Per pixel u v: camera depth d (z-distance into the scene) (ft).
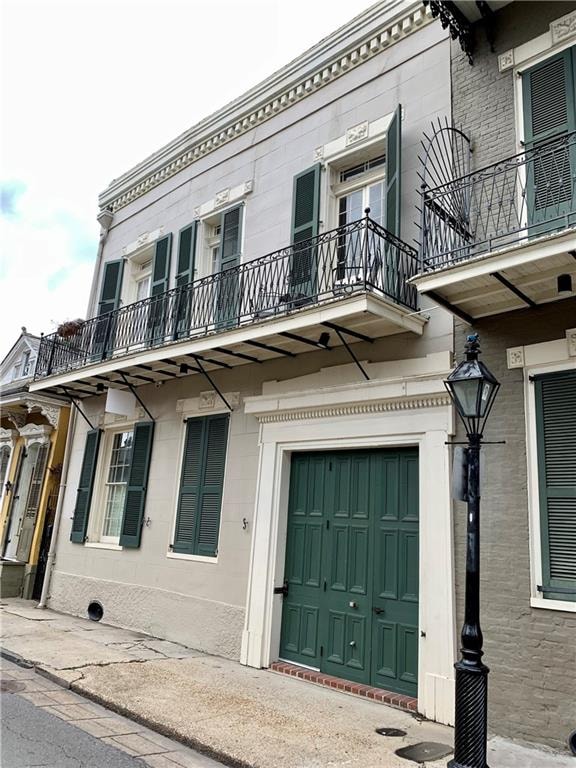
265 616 23.58
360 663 20.83
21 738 14.92
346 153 26.30
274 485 24.86
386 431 21.47
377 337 22.56
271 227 28.96
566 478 16.80
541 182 18.80
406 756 14.73
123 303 38.34
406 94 24.66
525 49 20.24
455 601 18.29
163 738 15.87
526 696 16.07
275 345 24.57
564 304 17.79
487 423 18.56
